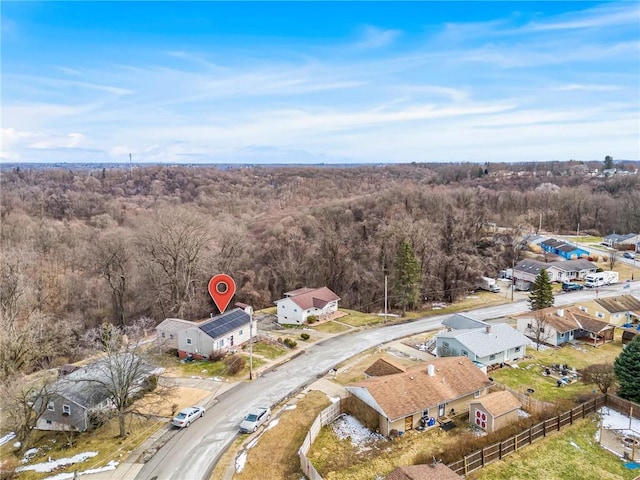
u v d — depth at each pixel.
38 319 48.50
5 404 31.52
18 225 80.44
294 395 37.97
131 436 32.09
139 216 92.75
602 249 97.00
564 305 58.00
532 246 98.56
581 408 33.78
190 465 28.53
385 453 29.47
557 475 27.38
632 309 55.66
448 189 124.81
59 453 30.56
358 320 60.16
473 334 44.94
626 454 29.34
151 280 68.56
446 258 71.62
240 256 78.38
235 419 34.12
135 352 35.81
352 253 78.62
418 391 33.66
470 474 27.22
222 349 46.94
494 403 32.69
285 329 56.97
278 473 27.55
